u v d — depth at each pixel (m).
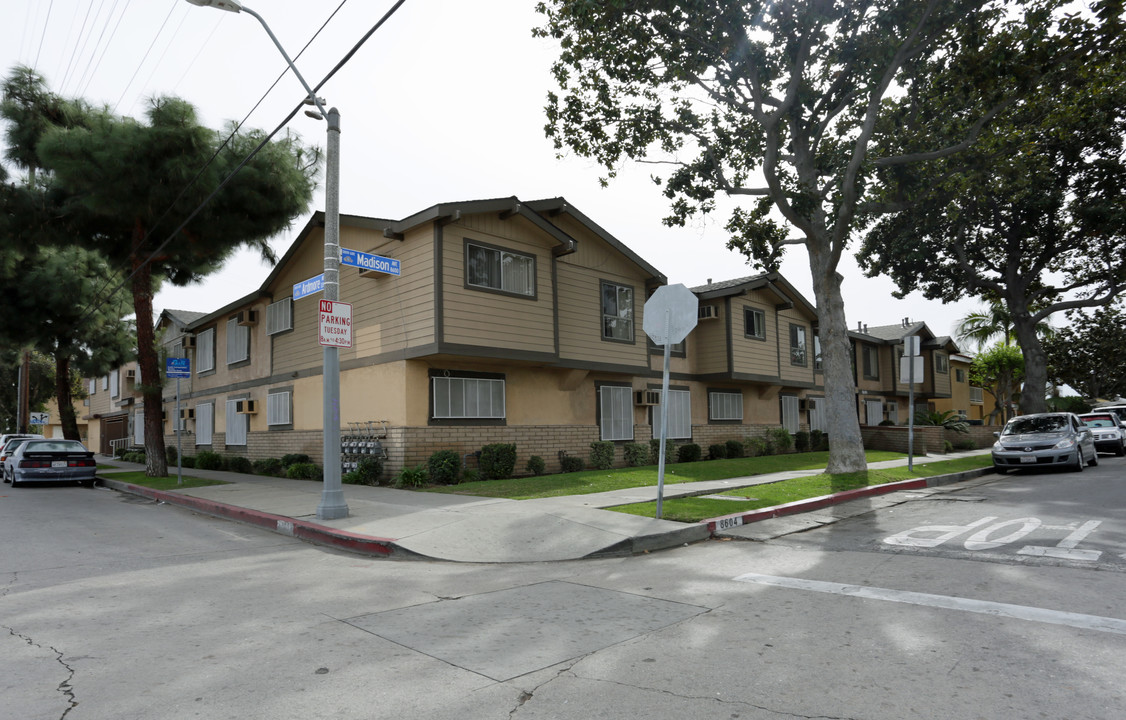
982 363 39.69
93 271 26.38
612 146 16.53
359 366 17.14
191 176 17.08
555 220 18.25
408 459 15.33
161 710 3.76
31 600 6.25
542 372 18.42
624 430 20.67
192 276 22.47
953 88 14.77
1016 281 26.08
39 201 19.28
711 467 18.77
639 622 5.38
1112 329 39.62
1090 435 19.27
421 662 4.51
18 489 18.95
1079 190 23.66
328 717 3.66
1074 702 3.67
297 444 19.78
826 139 17.52
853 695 3.83
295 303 20.25
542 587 6.70
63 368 29.91
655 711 3.68
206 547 9.13
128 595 6.43
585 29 14.42
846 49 13.72
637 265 20.19
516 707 3.77
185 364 16.72
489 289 15.83
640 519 9.66
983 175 18.42
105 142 16.66
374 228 16.41
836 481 14.02
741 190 16.09
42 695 3.97
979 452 25.97
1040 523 9.30
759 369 24.67
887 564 7.24
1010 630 4.89
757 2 13.25
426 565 7.88
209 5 10.28
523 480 15.20
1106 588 5.96
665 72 15.19
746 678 4.12
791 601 5.88
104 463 30.86
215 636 5.12
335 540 9.23
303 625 5.40
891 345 35.78
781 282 25.77
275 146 19.08
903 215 25.06
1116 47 12.54
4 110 18.81
